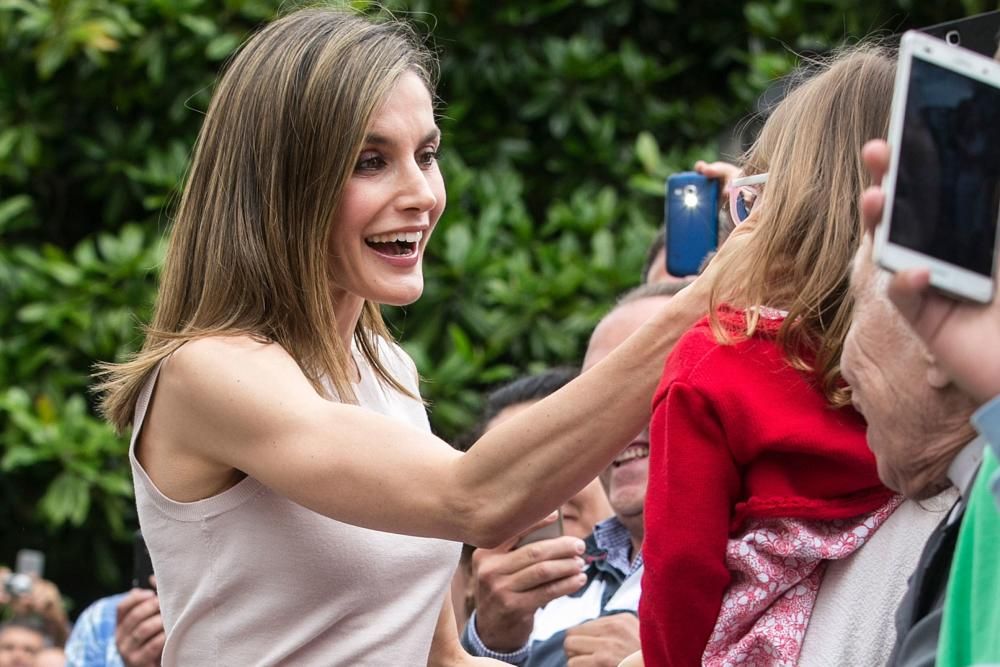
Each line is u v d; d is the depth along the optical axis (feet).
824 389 8.63
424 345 28.58
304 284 10.35
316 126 10.27
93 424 28.76
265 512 10.20
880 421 7.54
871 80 9.11
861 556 8.67
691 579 8.64
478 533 9.47
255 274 10.37
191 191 10.77
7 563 30.07
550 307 28.48
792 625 8.71
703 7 31.40
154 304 11.07
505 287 28.50
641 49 31.78
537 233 30.86
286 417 9.77
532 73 30.55
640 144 29.25
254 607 10.30
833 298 8.80
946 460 7.45
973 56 6.68
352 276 10.55
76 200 31.99
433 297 28.71
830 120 9.05
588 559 15.23
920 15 29.60
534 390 17.10
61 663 23.16
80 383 29.81
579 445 9.32
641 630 8.95
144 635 16.39
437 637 11.92
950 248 6.43
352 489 9.61
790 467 8.71
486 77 30.50
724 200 12.58
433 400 27.73
